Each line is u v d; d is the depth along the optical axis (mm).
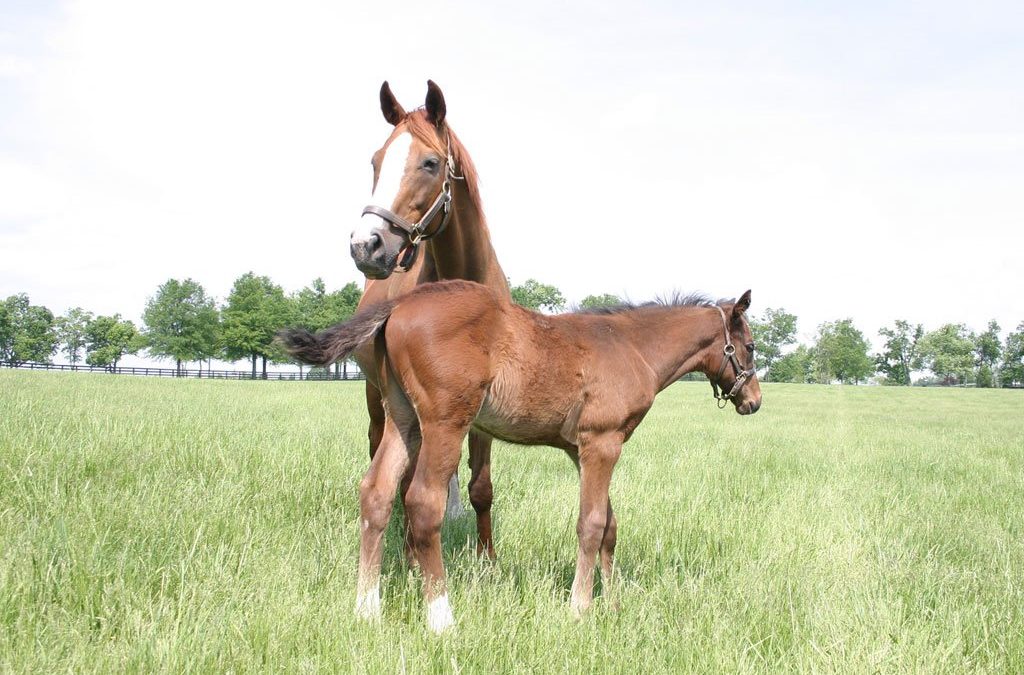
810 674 3363
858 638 3631
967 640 3795
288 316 65688
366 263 4234
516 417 3986
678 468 8773
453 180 4727
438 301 3740
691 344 5102
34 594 3420
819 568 4855
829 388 56750
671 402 25672
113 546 4008
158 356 71812
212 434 7914
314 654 3221
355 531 4793
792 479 8422
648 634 3633
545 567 4578
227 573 3727
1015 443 14570
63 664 2877
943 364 117438
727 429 14719
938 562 5184
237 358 68188
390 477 3887
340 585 3930
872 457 11023
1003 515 7156
